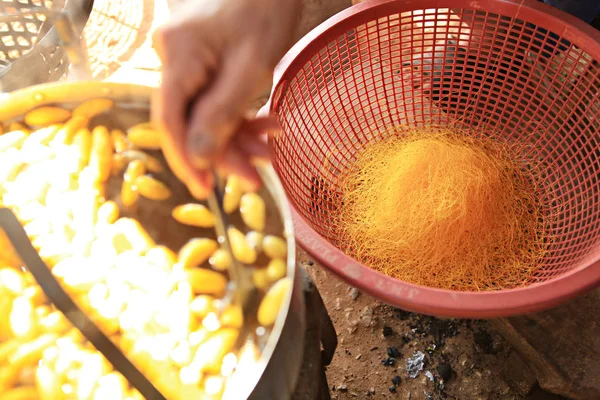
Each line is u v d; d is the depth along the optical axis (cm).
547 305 62
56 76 95
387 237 81
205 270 58
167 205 61
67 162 61
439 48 96
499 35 87
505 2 78
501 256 81
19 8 109
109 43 138
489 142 90
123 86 56
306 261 99
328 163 89
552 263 79
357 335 91
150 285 58
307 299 59
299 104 87
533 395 85
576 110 91
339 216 85
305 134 89
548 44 79
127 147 61
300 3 48
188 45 44
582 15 92
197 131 41
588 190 84
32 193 62
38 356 54
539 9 78
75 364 54
